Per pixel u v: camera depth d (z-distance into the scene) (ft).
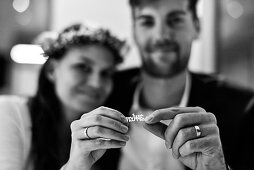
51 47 2.52
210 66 3.51
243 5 3.52
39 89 2.58
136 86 2.68
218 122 2.41
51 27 3.87
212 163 1.59
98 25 2.64
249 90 2.56
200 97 2.52
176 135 1.56
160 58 2.45
